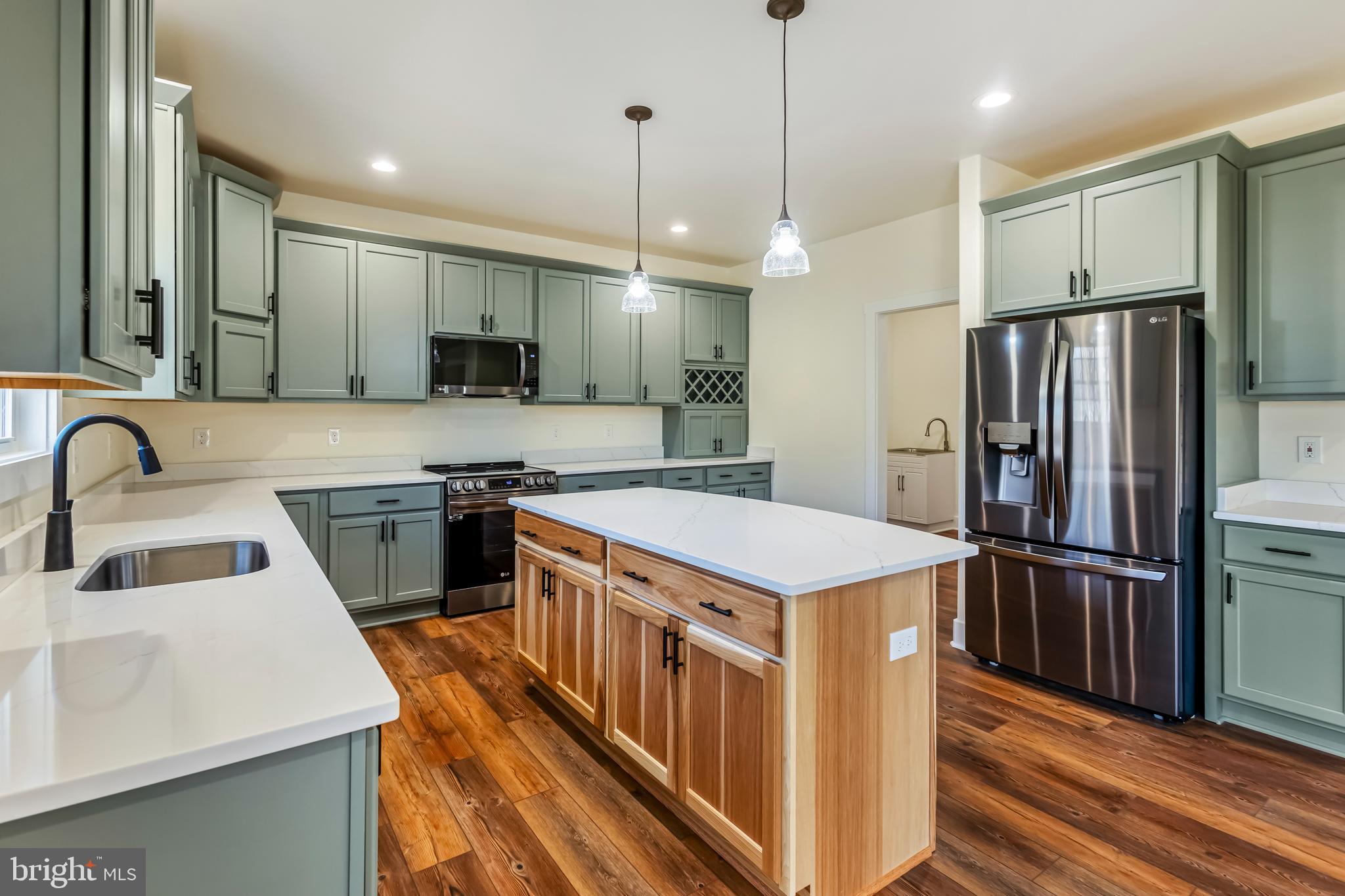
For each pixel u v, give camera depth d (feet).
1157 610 8.58
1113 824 6.52
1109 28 7.30
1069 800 6.93
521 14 7.01
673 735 6.31
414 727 8.48
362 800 2.90
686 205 13.28
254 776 2.67
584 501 9.15
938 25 7.24
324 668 3.25
